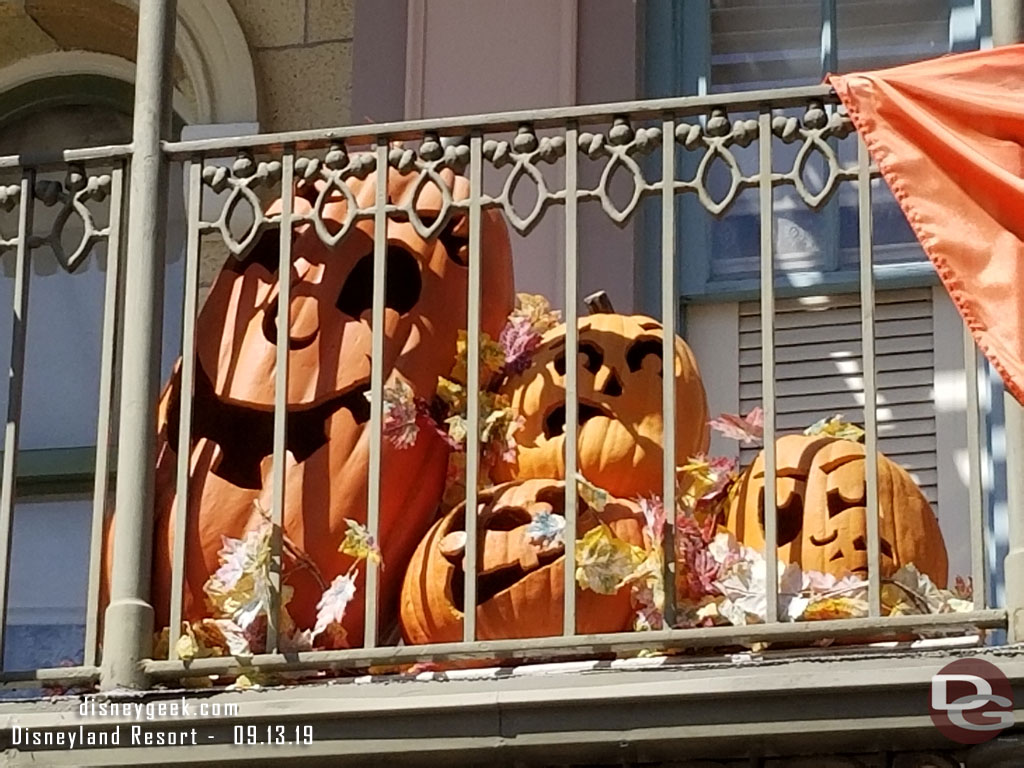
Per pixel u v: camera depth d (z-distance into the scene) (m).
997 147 4.45
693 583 4.46
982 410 5.71
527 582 4.52
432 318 4.86
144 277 4.71
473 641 4.39
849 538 4.55
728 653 4.44
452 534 4.64
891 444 5.78
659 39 6.25
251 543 4.56
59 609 6.24
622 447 4.75
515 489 4.66
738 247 6.04
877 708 4.15
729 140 4.59
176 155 4.80
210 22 6.36
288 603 4.59
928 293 5.87
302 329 4.79
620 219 4.57
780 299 5.96
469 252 4.65
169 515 4.71
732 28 6.25
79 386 6.46
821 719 4.16
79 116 6.72
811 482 4.63
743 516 4.64
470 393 4.53
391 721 4.33
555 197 4.61
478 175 4.66
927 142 4.46
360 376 4.76
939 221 4.42
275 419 4.61
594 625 4.50
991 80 4.50
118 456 4.70
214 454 4.75
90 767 4.42
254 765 4.41
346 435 4.71
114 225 4.79
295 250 4.89
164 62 4.86
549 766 4.34
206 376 4.80
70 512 6.33
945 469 5.71
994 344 4.32
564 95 6.08
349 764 4.38
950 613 4.28
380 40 6.27
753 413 4.73
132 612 4.53
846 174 4.52
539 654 4.41
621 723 4.25
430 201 4.91
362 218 4.70
